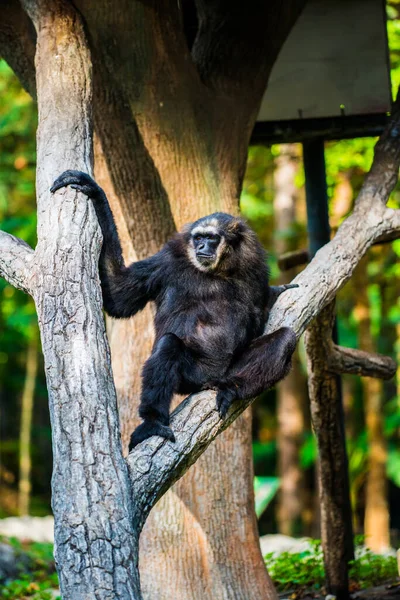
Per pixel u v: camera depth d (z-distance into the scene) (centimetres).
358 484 2380
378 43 1180
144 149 968
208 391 672
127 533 500
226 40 1038
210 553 923
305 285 802
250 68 1041
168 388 675
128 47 948
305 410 2691
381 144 1004
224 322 745
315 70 1182
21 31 1017
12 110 2095
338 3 1192
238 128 1035
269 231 2367
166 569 916
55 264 615
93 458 523
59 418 543
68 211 649
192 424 636
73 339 577
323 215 1147
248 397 695
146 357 980
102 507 503
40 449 3030
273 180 2317
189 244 763
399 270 2066
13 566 1298
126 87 957
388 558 1216
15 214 2364
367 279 1952
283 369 704
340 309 2527
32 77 1046
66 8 834
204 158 995
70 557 481
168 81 969
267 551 1469
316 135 1153
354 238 879
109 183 991
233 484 946
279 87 1182
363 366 1055
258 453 2767
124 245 995
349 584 1116
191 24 1203
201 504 932
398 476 2398
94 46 941
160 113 968
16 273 669
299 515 2233
